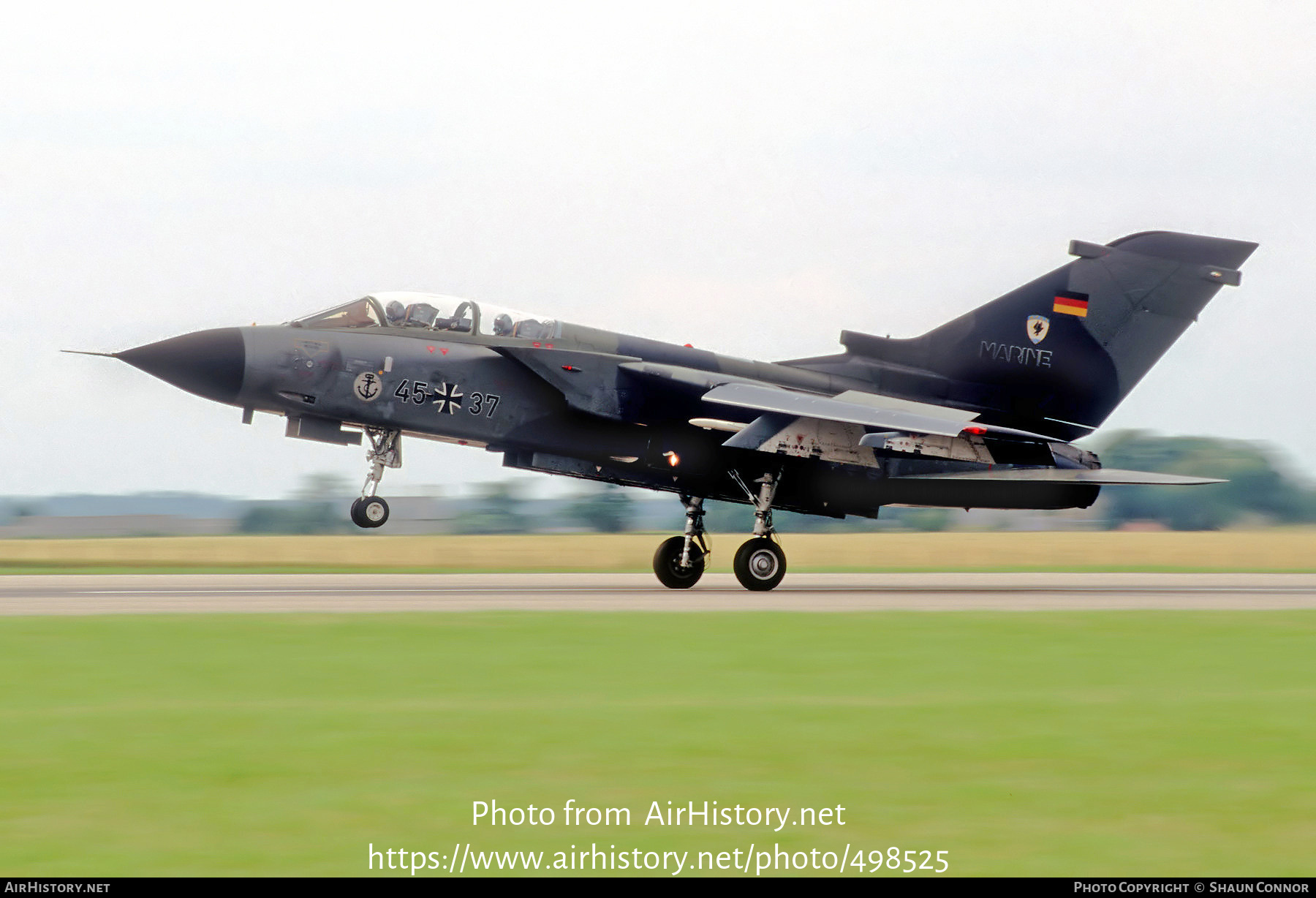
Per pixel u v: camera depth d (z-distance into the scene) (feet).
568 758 103.19
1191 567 474.08
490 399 265.75
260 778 96.53
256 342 252.01
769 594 270.05
